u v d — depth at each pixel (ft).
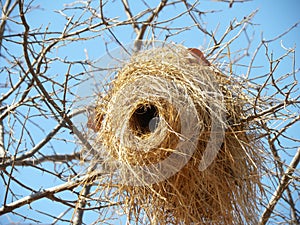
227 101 7.02
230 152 6.93
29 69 7.28
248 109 7.06
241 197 6.92
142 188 6.91
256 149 7.02
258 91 7.00
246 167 6.98
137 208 6.93
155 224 6.86
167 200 6.88
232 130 6.91
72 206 7.24
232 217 6.89
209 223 6.89
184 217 6.85
